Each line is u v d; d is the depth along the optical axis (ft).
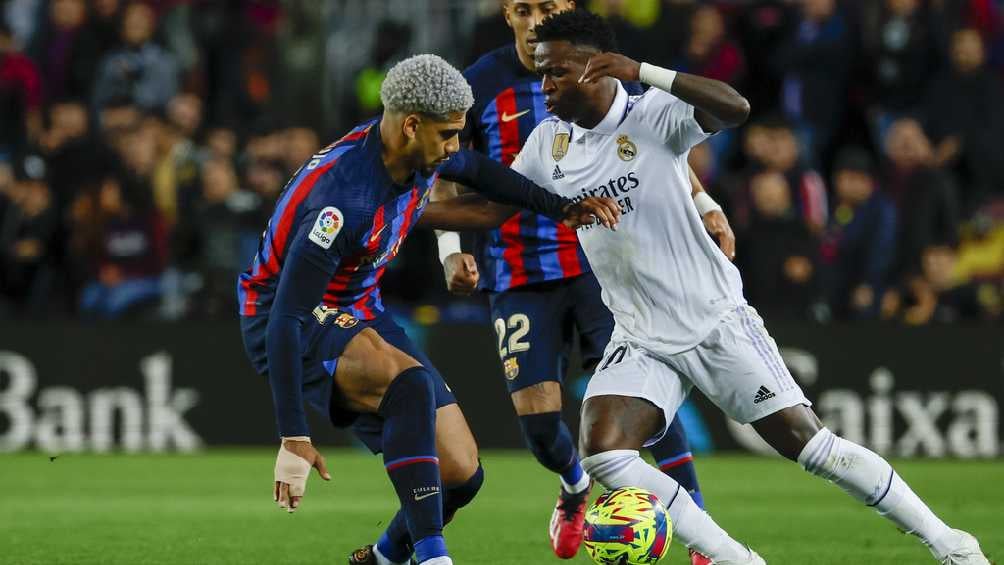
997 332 140.05
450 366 141.18
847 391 139.54
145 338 143.02
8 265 153.58
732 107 58.75
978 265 153.89
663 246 62.75
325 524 93.04
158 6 177.47
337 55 179.11
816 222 145.28
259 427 143.23
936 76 165.89
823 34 167.73
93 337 142.92
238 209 149.28
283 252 61.36
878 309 147.95
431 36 179.73
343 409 63.05
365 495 110.73
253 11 178.50
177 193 154.20
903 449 139.44
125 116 166.20
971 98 164.35
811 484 119.24
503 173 64.64
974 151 163.84
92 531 89.04
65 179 158.30
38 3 177.99
